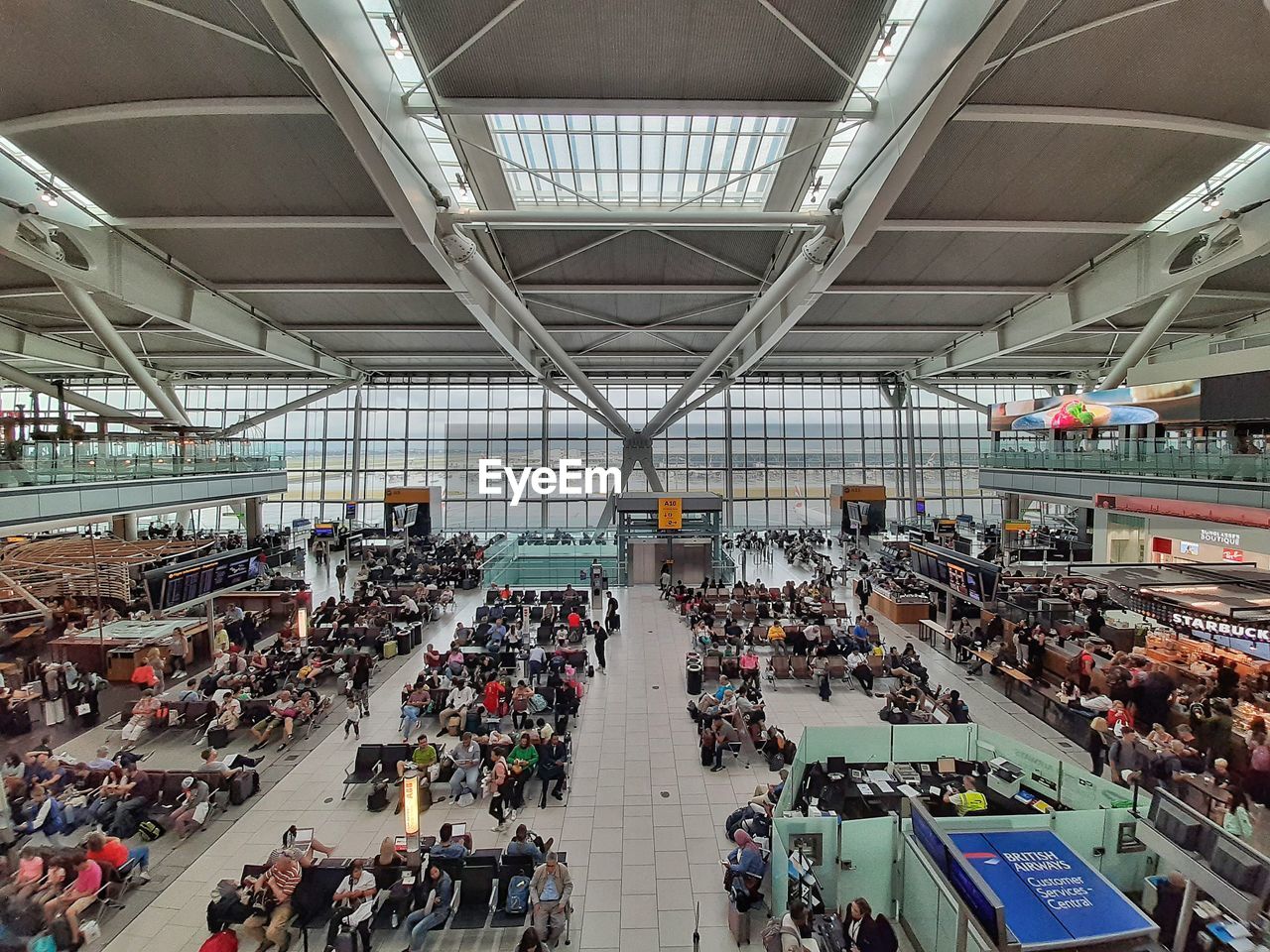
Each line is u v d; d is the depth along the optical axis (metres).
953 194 14.92
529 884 6.93
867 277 20.73
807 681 14.00
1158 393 17.66
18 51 9.77
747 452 41.00
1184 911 5.85
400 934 6.73
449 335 28.89
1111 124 11.73
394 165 11.06
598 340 30.20
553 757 9.49
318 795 9.47
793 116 11.76
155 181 13.94
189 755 10.75
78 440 15.71
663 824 8.64
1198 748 9.46
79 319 25.33
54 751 10.80
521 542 31.50
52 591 18.02
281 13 7.69
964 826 6.85
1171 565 13.55
